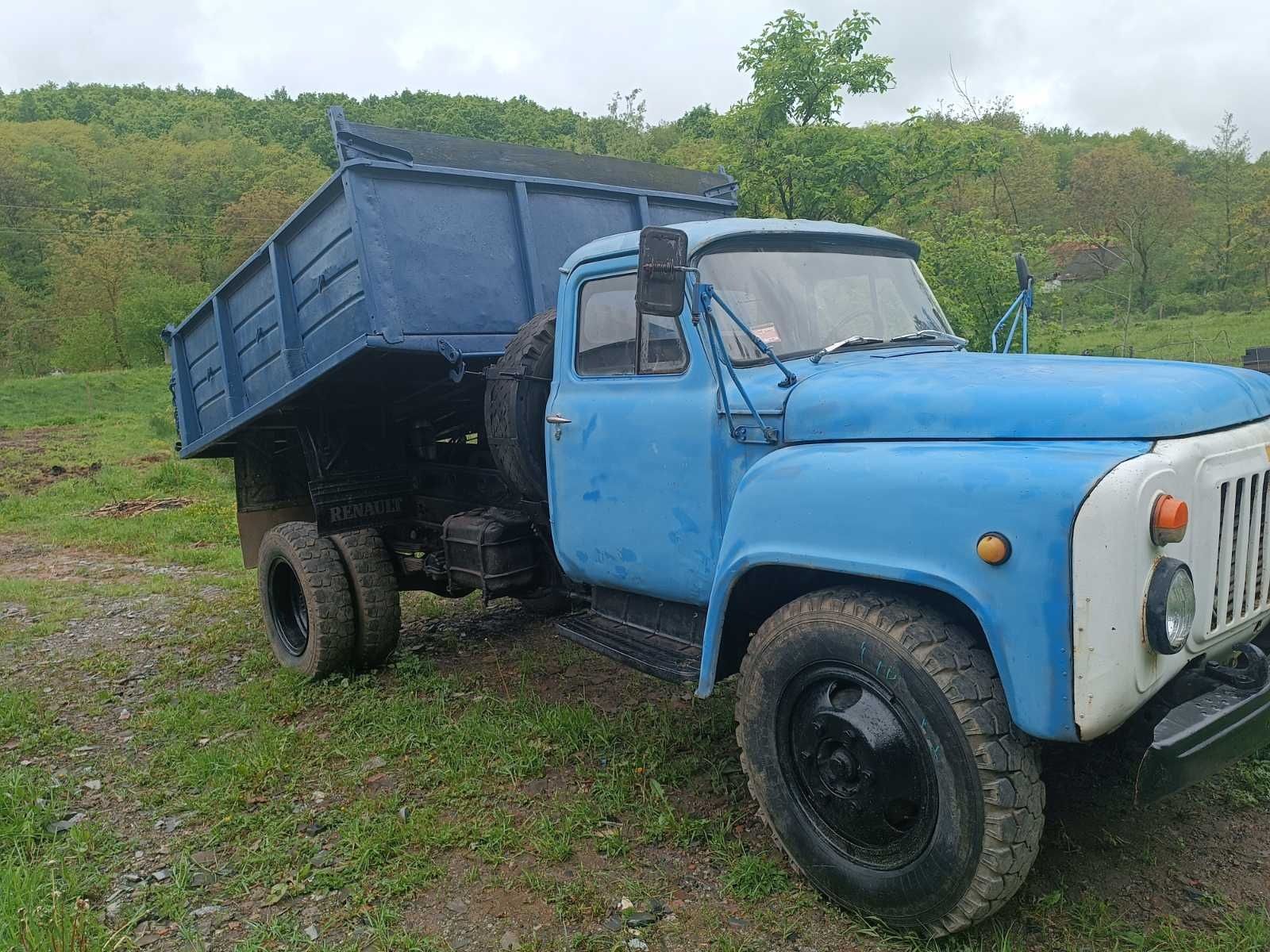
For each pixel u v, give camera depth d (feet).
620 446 11.69
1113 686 7.23
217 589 26.40
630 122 137.69
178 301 180.04
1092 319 112.27
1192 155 190.80
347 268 14.16
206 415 20.63
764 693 9.45
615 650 11.65
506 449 13.42
